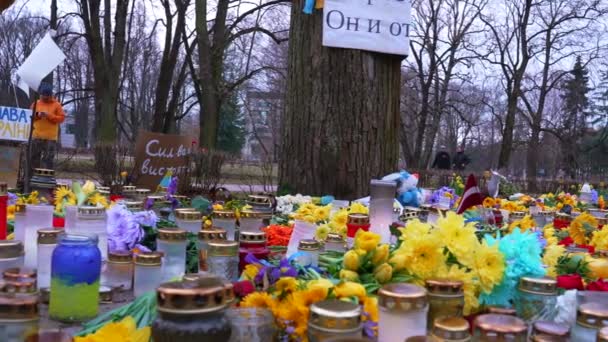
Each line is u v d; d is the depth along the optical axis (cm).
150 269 246
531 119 3894
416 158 3122
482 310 219
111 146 985
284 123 586
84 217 272
